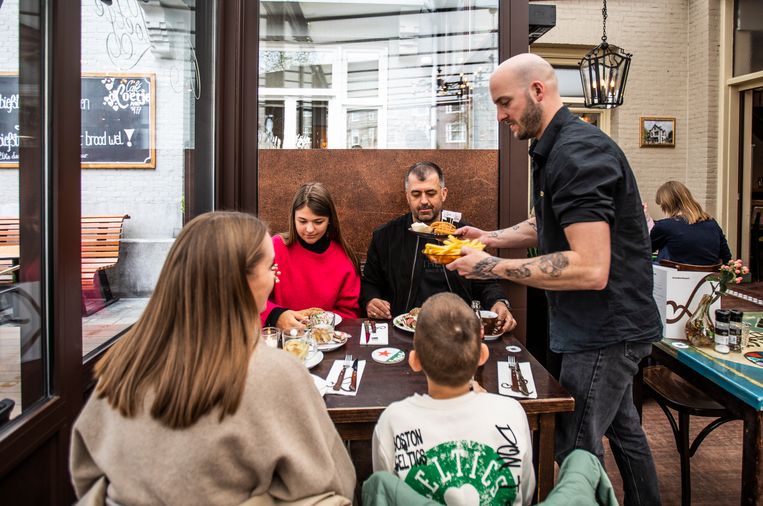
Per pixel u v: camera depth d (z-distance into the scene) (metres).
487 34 2.55
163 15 2.05
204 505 0.68
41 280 1.06
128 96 1.75
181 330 0.74
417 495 0.84
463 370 0.99
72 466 0.77
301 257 2.15
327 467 0.76
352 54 2.63
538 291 2.96
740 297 5.10
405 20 2.64
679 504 1.92
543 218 1.44
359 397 1.23
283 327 1.69
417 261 2.26
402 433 0.99
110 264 1.60
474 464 0.95
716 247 3.56
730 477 2.10
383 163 2.51
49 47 1.04
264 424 0.71
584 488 0.86
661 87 6.48
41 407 1.02
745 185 6.31
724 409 1.75
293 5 2.58
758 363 1.61
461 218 2.48
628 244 1.38
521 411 1.03
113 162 1.64
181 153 2.22
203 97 2.29
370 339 1.71
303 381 0.78
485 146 2.59
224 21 2.37
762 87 5.86
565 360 1.48
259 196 2.49
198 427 0.68
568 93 6.46
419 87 2.63
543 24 2.94
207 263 0.76
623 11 6.33
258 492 0.73
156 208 1.94
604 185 1.24
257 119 2.49
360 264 2.53
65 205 1.08
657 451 2.33
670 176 6.58
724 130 6.19
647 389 1.99
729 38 6.12
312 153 2.49
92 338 1.40
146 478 0.68
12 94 1.05
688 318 1.83
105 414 0.74
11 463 0.91
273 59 2.57
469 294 2.23
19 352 1.05
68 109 1.09
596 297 1.38
